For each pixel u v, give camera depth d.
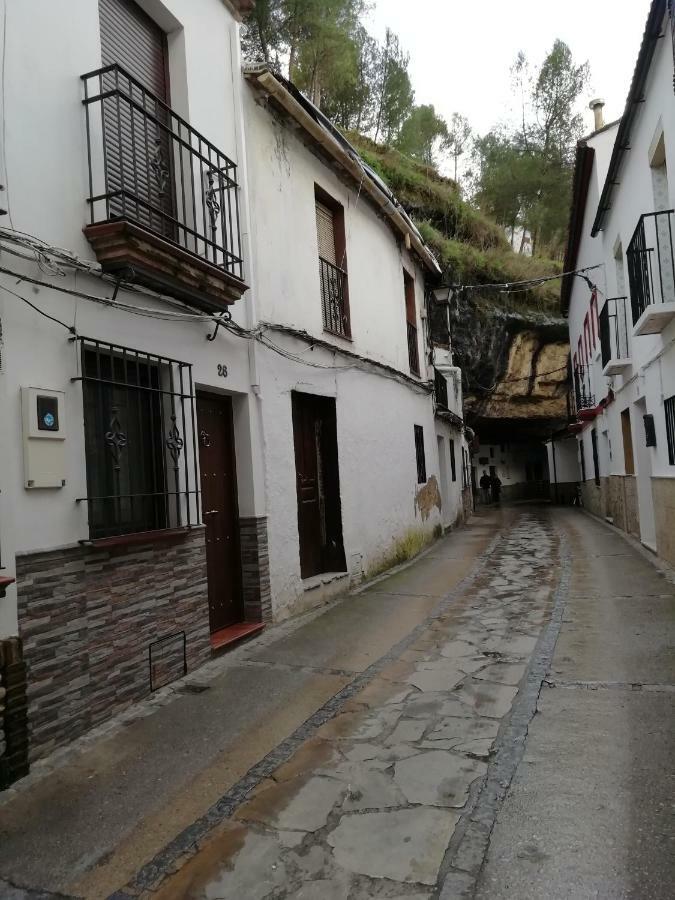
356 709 4.18
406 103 22.97
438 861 2.58
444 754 3.48
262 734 3.84
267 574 6.22
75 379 3.90
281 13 14.88
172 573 4.77
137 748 3.69
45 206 3.87
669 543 8.30
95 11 4.40
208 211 5.65
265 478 6.31
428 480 12.60
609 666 4.71
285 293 7.00
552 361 24.14
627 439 11.74
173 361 4.80
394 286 10.86
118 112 4.20
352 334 8.75
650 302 7.38
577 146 12.88
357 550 8.41
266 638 5.87
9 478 3.43
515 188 25.22
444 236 20.92
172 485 4.93
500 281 21.61
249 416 6.12
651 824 2.72
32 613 3.53
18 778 3.35
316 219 8.15
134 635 4.34
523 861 2.54
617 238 10.26
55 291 3.85
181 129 5.46
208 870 2.61
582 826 2.74
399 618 6.55
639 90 7.55
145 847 2.78
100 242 4.12
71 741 3.75
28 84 3.82
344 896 2.41
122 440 4.15
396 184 19.91
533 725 3.79
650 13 6.32
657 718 3.75
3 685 3.30
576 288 17.94
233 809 3.04
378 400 9.65
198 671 4.95
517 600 7.12
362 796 3.11
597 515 17.25
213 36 5.96
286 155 7.23
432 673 4.81
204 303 5.21
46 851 2.77
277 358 6.69
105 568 4.11
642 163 8.06
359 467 8.70
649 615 6.02
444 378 15.80
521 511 22.27
